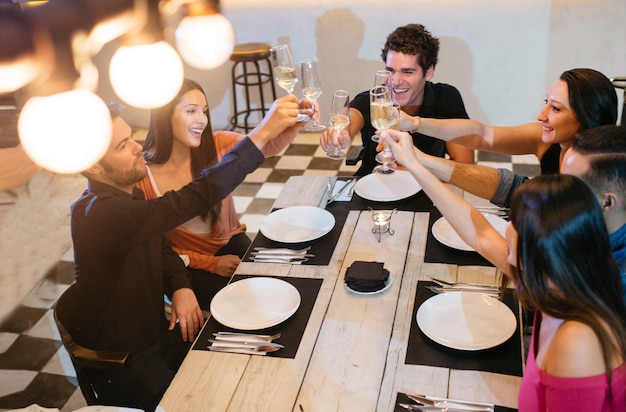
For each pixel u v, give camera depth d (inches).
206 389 64.7
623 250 61.4
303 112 100.0
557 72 176.1
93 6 32.8
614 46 169.6
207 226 108.8
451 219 72.2
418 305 74.8
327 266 84.4
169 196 87.0
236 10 184.9
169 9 49.9
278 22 185.2
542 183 51.9
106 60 196.4
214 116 204.1
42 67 30.4
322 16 182.1
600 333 49.1
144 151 105.7
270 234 92.0
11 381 110.2
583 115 82.5
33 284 129.0
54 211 147.6
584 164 61.2
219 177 87.5
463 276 79.6
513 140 102.6
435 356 66.6
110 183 91.7
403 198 99.8
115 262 86.6
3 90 29.0
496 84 180.7
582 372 49.8
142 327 88.7
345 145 98.5
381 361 66.5
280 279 82.0
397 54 110.4
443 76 182.5
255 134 87.5
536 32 171.6
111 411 68.4
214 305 77.0
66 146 34.3
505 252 68.5
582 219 49.9
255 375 66.0
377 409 60.4
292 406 61.6
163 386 81.5
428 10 175.0
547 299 52.1
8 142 43.1
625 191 59.5
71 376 111.0
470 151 117.0
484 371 63.9
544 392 53.6
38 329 122.3
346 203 101.7
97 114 35.3
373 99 84.4
